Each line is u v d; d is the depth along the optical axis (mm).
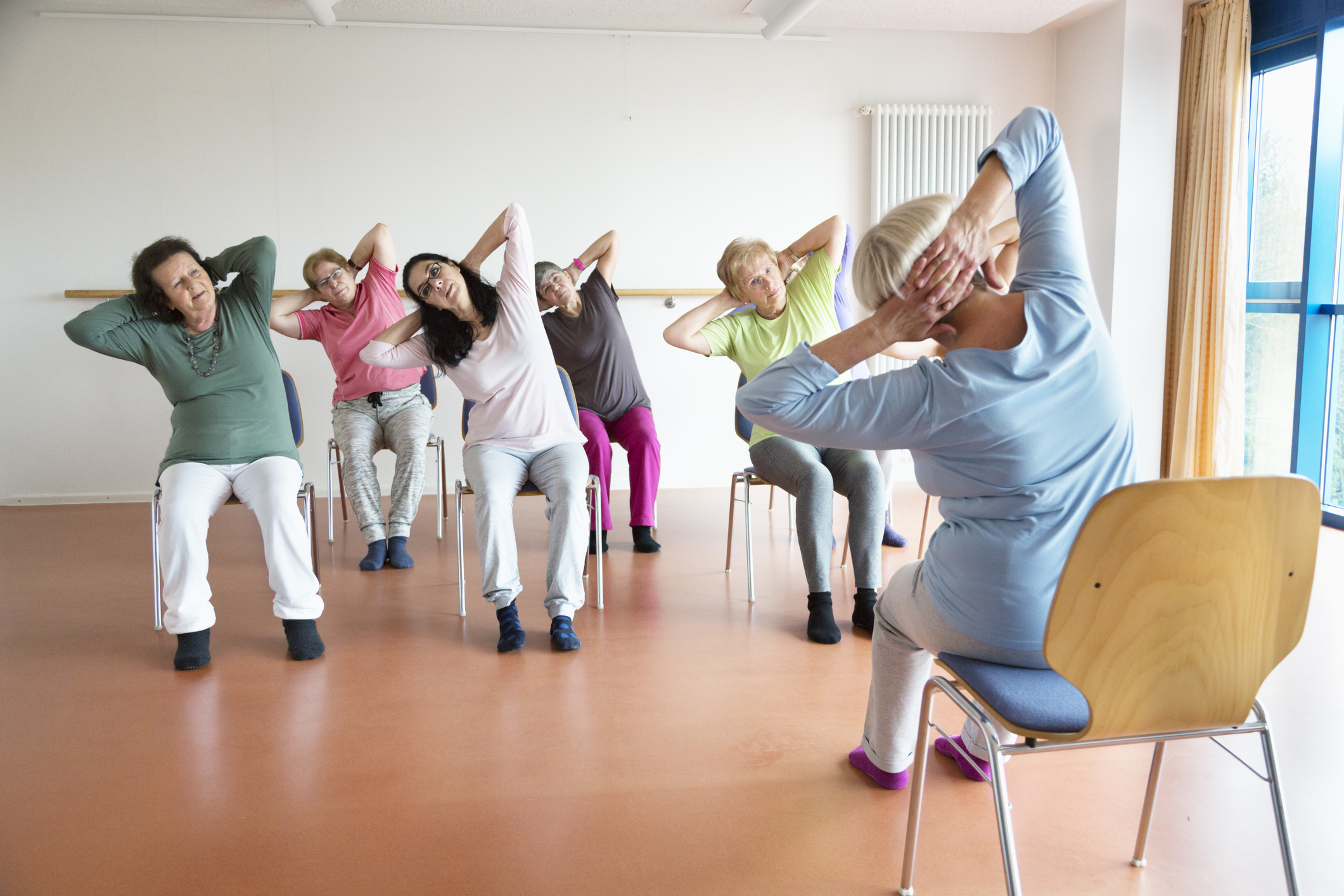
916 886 1528
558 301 3701
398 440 3646
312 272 3684
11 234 4496
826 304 3027
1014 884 1207
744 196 5027
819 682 2385
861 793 1830
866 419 1312
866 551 2734
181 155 4574
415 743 2061
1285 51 4234
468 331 2750
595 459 3619
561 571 2668
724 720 2170
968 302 1341
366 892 1525
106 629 2822
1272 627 1188
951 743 1417
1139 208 4629
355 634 2760
